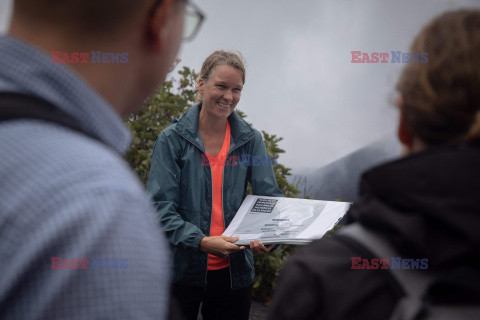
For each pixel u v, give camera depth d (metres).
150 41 0.53
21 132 0.40
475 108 0.65
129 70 0.53
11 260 0.35
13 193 0.36
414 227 0.59
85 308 0.36
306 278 0.68
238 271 2.07
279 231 1.84
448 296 0.59
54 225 0.35
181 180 2.06
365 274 0.64
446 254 0.58
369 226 0.68
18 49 0.45
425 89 0.68
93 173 0.40
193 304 2.04
